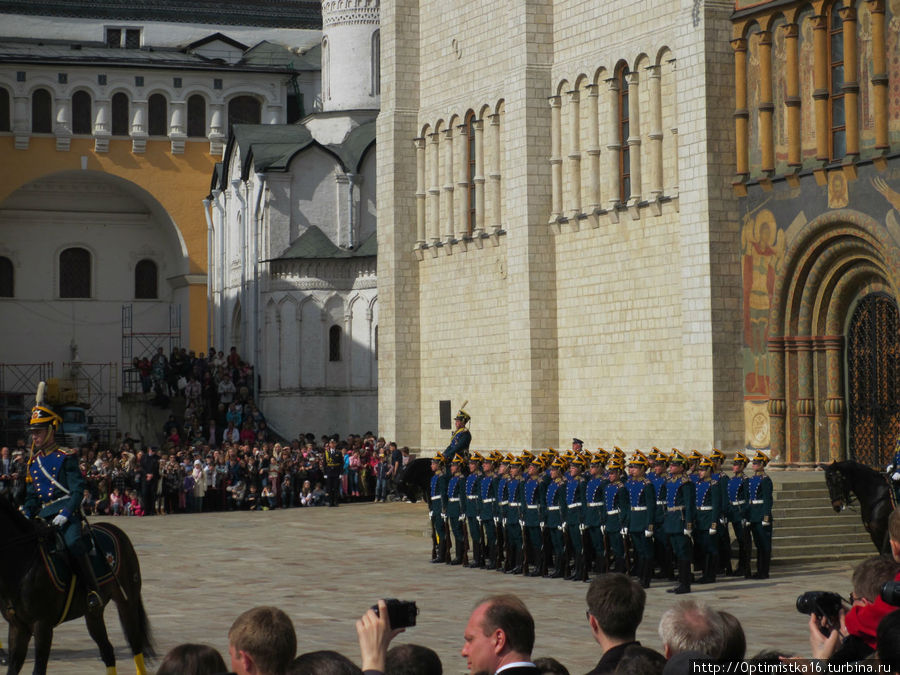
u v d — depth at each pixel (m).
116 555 25.94
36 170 108.25
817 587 40.12
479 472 47.50
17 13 111.25
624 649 13.20
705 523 41.50
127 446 77.38
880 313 49.69
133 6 114.19
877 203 47.75
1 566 23.98
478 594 39.91
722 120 53.94
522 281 65.44
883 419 49.56
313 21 118.94
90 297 113.75
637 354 59.59
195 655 12.19
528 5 65.31
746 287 53.53
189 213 111.31
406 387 75.81
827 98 50.00
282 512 71.88
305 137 98.56
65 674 27.97
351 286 94.38
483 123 70.12
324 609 36.97
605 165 62.00
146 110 110.06
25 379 111.81
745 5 53.12
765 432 52.62
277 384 93.94
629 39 60.22
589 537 43.16
